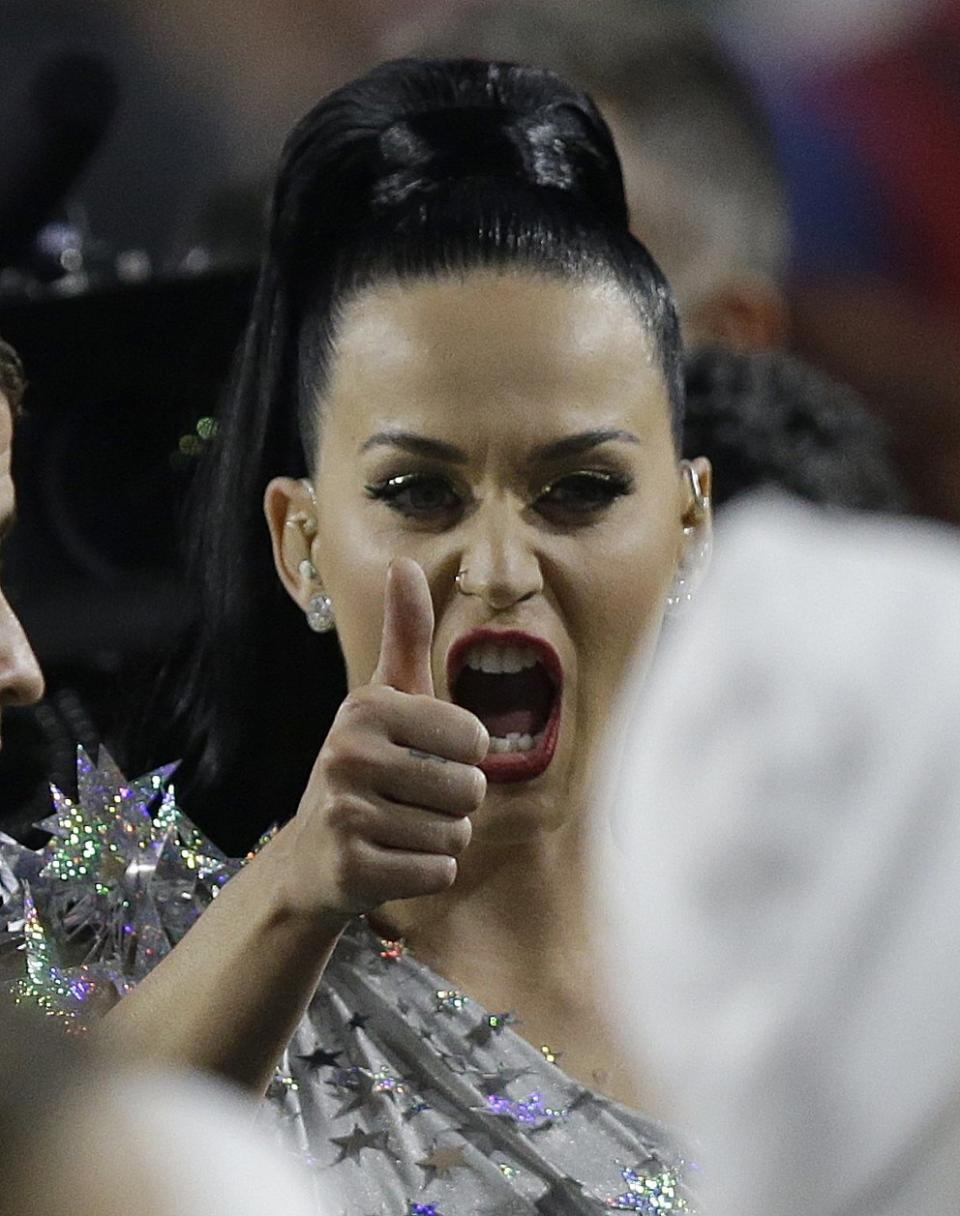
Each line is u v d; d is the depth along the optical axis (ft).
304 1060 19.63
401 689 17.78
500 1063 19.67
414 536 19.99
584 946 20.34
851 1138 9.22
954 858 9.30
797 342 31.89
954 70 33.27
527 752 19.98
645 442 20.16
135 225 36.63
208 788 21.86
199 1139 8.33
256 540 21.44
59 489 28.50
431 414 19.80
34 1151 8.20
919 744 9.48
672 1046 9.46
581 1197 18.99
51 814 23.94
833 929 9.29
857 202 32.27
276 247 20.84
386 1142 19.24
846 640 9.78
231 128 37.14
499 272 19.98
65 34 37.04
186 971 17.70
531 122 20.79
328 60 37.60
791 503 20.48
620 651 20.07
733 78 29.40
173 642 22.52
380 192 20.45
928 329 31.60
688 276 28.86
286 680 21.67
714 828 9.52
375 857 17.13
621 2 29.78
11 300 28.37
